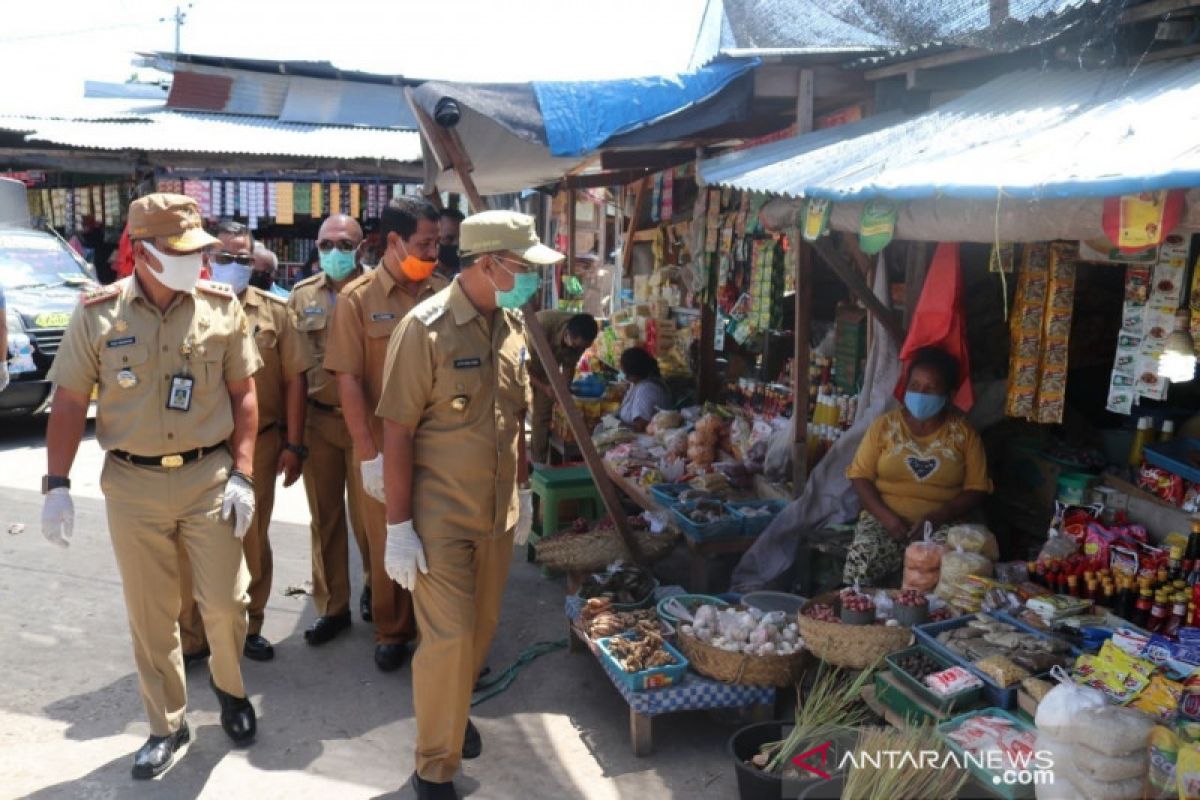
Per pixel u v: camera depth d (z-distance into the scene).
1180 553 3.62
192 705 3.94
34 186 14.93
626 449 6.34
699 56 5.93
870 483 4.46
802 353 5.00
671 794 3.36
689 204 7.68
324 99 15.32
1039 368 3.99
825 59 4.95
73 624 4.78
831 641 3.53
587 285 11.45
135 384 3.23
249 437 3.52
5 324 4.92
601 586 4.41
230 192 12.45
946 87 4.65
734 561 5.31
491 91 4.64
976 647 3.33
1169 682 2.90
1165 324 3.22
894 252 5.12
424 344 3.01
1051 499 4.55
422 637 3.12
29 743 3.62
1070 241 3.85
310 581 5.44
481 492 3.15
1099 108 3.05
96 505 6.84
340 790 3.36
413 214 3.84
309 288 4.53
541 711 3.96
